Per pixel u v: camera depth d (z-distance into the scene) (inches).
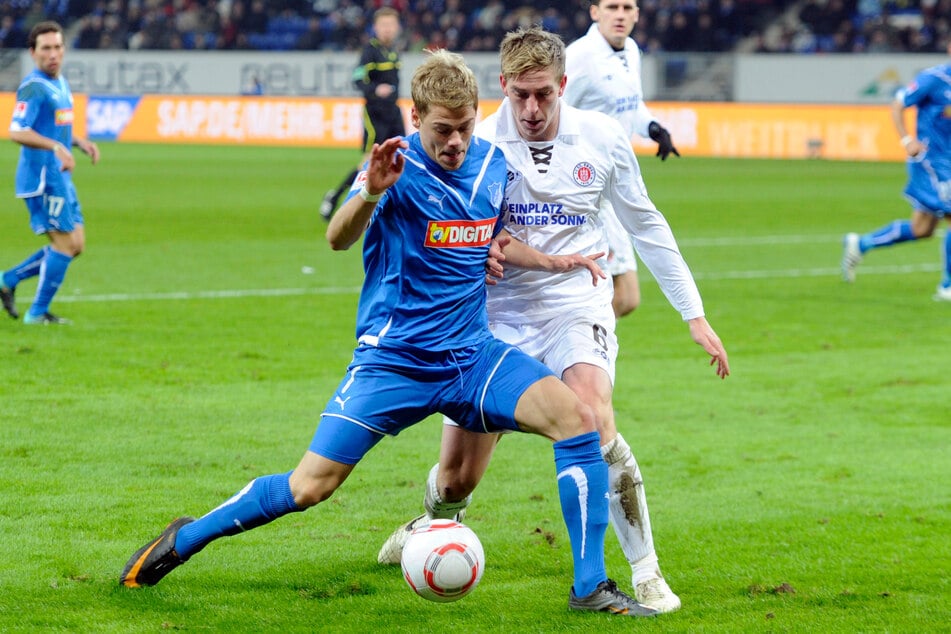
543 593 607.8
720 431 958.4
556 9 5275.6
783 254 2092.8
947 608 590.6
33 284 1625.2
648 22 5182.1
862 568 652.7
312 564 644.7
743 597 606.9
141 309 1419.8
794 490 803.4
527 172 616.7
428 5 5497.1
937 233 2600.9
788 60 4633.4
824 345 1316.4
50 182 1259.8
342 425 558.9
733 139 4525.1
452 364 570.3
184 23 5605.3
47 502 727.1
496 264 583.8
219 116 5032.0
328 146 4827.8
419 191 556.7
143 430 901.2
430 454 882.8
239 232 2228.1
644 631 555.8
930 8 4813.0
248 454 847.1
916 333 1397.6
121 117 5157.5
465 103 538.6
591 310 629.6
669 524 729.0
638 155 4562.0
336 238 553.3
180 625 551.2
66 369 1085.8
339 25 5428.2
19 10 5915.4
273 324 1354.6
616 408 1026.7
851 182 3499.0
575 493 562.3
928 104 1600.6
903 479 833.5
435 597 546.0
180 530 585.3
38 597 579.8
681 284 628.1
